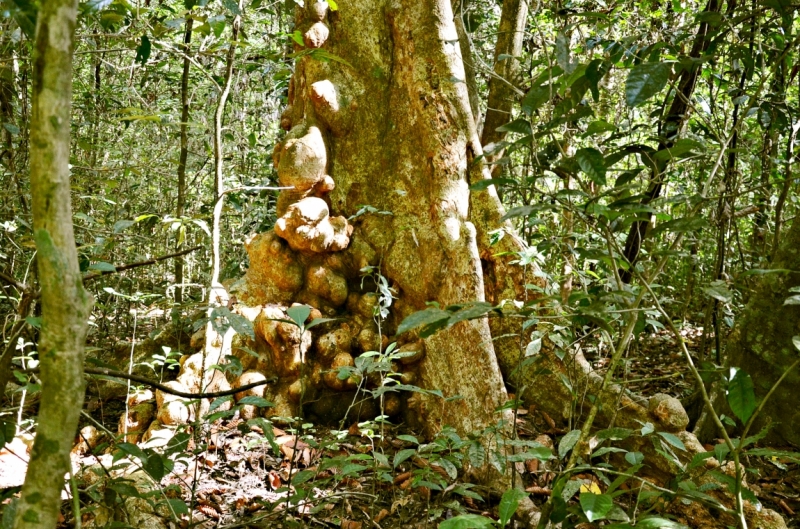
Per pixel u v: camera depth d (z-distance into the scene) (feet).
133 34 8.81
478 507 10.51
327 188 14.39
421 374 13.25
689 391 14.96
